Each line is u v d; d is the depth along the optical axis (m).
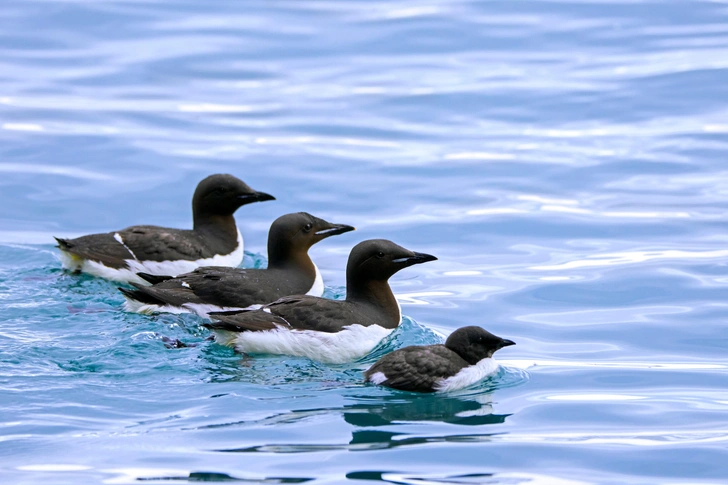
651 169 18.00
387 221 16.64
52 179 18.16
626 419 10.29
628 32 24.31
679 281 14.09
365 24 25.38
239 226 17.12
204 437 9.60
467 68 22.80
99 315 13.17
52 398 10.47
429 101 21.25
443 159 18.84
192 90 21.97
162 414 10.18
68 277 14.80
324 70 22.92
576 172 18.06
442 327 13.09
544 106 20.84
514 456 9.34
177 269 15.09
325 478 8.79
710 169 17.89
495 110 20.78
